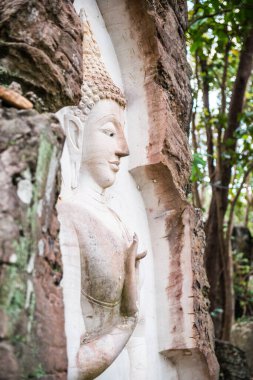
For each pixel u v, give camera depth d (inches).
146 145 142.6
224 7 223.8
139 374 125.9
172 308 141.6
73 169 120.4
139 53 146.5
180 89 157.4
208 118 297.3
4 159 84.0
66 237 107.2
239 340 274.2
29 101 99.4
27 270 83.2
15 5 105.0
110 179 123.3
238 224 407.8
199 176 249.0
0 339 76.7
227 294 287.3
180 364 144.3
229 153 281.6
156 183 144.6
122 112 129.0
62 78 107.4
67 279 104.3
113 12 145.7
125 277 116.9
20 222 82.7
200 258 153.6
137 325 130.6
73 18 115.0
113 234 117.7
